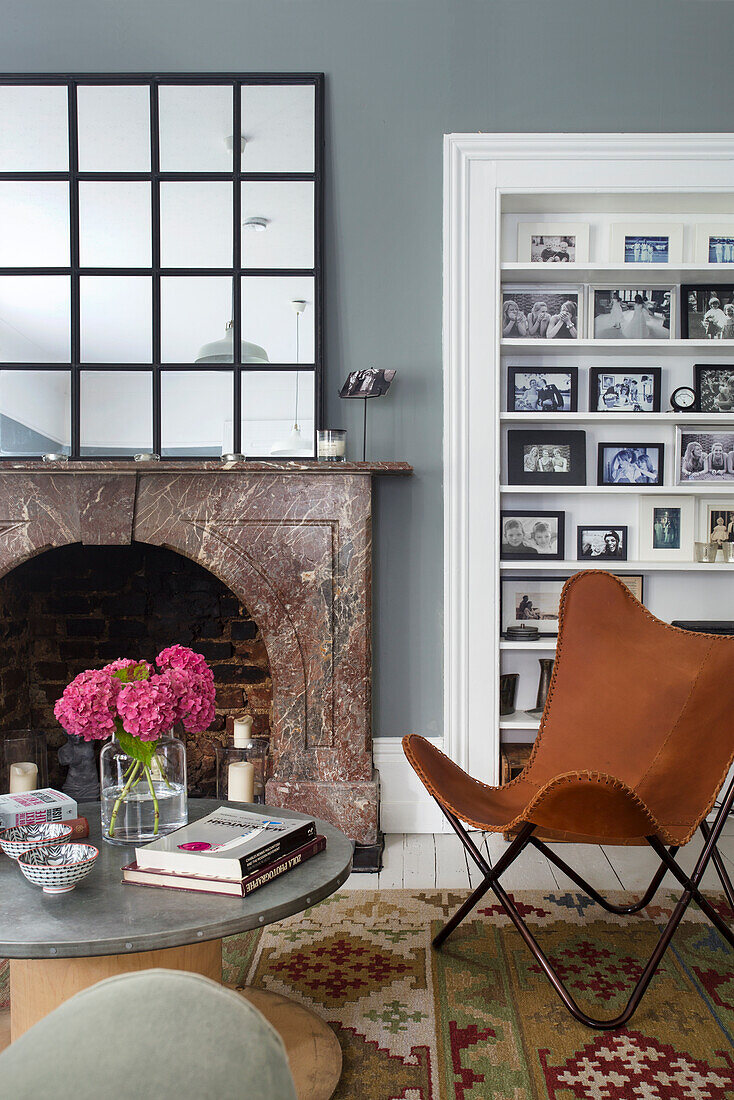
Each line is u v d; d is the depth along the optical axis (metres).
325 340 3.29
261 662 3.62
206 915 1.52
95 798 3.44
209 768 3.63
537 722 3.38
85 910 1.54
